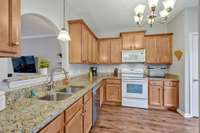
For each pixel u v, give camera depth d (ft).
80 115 6.79
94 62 14.92
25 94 5.94
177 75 12.86
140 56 14.61
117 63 16.15
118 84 14.66
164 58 14.43
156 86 13.44
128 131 8.97
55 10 9.12
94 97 9.86
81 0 9.78
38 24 10.74
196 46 11.14
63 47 10.52
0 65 5.04
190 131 8.95
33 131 3.13
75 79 12.14
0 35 3.21
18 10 3.81
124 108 13.56
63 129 4.87
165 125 9.82
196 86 11.18
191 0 9.79
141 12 7.90
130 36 15.05
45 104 4.93
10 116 3.84
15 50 3.73
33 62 13.37
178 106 12.64
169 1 6.89
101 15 12.41
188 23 11.11
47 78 7.88
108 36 17.02
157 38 14.58
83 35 11.12
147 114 11.96
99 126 9.66
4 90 4.96
